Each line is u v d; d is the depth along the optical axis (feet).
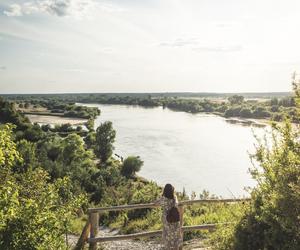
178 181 149.07
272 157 20.29
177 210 24.08
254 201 20.79
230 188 136.98
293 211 17.15
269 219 18.83
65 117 467.52
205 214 41.55
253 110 472.03
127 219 47.34
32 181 24.52
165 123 383.24
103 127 207.41
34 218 19.63
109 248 34.06
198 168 170.60
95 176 138.21
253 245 19.80
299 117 19.85
